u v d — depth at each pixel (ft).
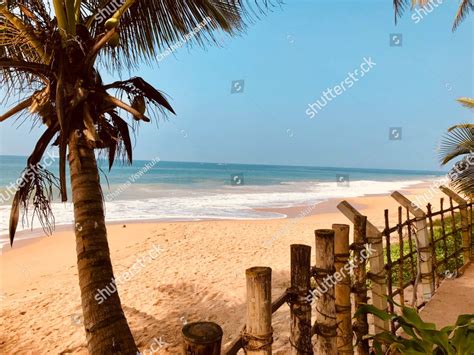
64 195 8.54
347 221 49.08
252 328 5.07
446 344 7.34
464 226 17.51
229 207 65.00
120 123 10.00
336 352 7.34
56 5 8.75
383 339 8.20
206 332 4.21
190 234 39.47
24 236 39.09
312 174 233.14
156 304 19.72
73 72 8.76
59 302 20.90
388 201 75.66
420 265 13.35
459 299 13.07
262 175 201.05
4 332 17.11
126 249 33.53
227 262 28.12
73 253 33.19
